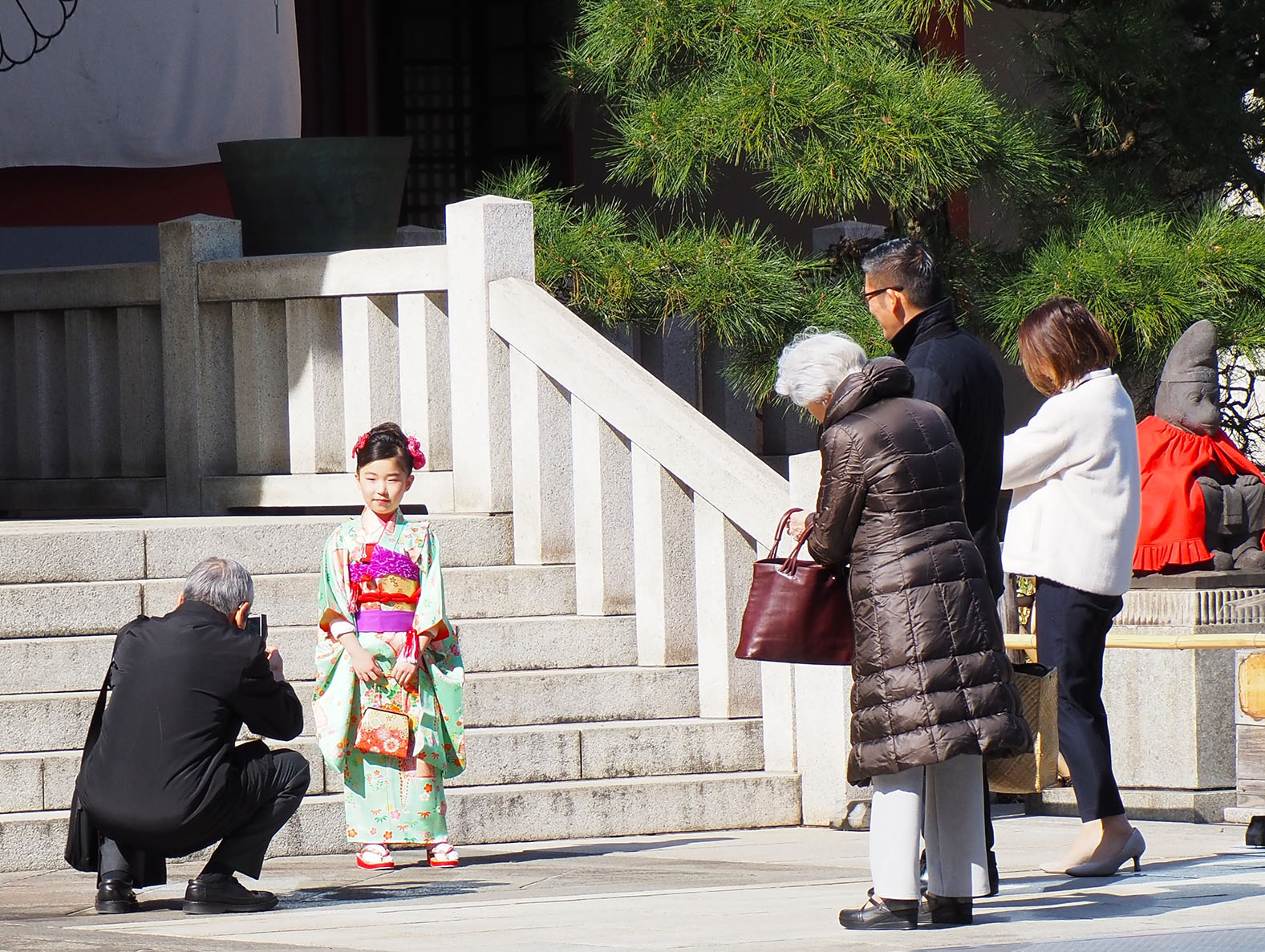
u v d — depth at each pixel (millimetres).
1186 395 28797
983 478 19125
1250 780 23516
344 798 24344
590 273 32500
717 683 27531
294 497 33688
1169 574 28047
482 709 26828
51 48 41875
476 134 54656
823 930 16891
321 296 33125
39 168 43344
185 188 44344
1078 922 17281
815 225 47812
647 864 22906
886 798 17094
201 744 19297
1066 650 20484
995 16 43750
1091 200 34250
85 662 26000
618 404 28516
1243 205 39812
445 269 31516
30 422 36969
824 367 17469
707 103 31953
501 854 24312
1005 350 32781
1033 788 18609
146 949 16250
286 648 27031
